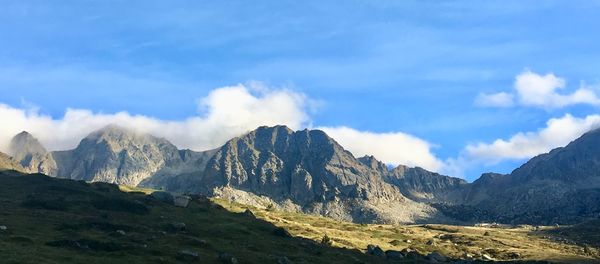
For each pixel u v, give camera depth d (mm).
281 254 132125
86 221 142500
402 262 157750
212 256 111125
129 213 174625
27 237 106938
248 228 172375
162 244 118062
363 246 195000
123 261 94688
